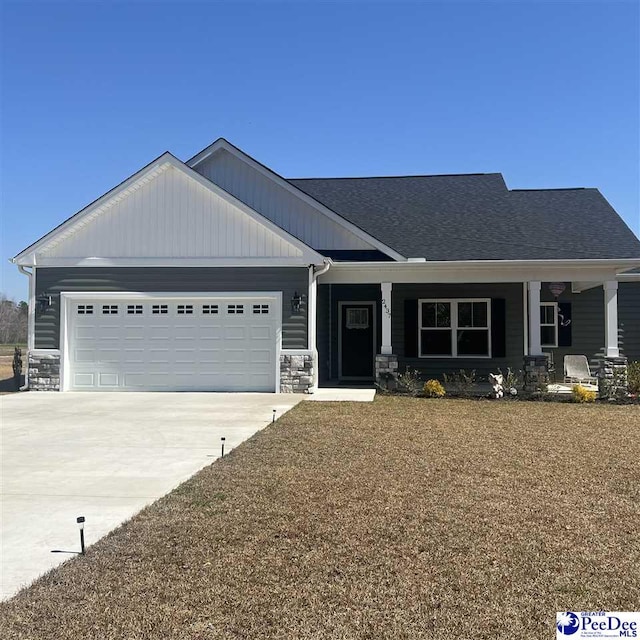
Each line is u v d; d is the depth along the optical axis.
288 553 4.21
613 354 13.66
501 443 8.10
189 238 14.17
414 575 3.86
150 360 14.23
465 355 16.50
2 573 3.91
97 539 4.50
